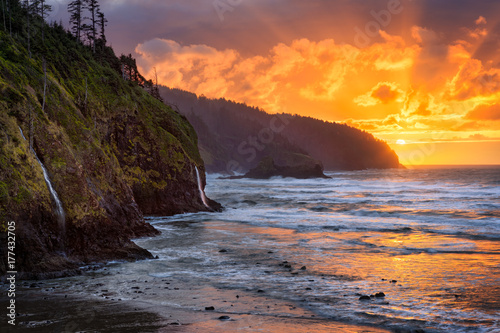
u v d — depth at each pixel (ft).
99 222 73.31
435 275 61.11
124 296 49.55
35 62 96.32
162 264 69.41
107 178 91.61
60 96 90.33
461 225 120.88
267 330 37.83
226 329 37.93
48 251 61.46
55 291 51.47
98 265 67.31
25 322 39.14
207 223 125.49
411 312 43.93
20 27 125.70
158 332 36.76
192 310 44.06
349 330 38.22
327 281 57.77
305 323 40.01
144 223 101.04
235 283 56.70
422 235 103.04
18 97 70.59
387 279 58.85
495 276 60.23
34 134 69.72
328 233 106.01
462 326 39.58
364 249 83.41
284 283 56.59
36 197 61.46
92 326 38.22
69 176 71.87
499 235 102.17
